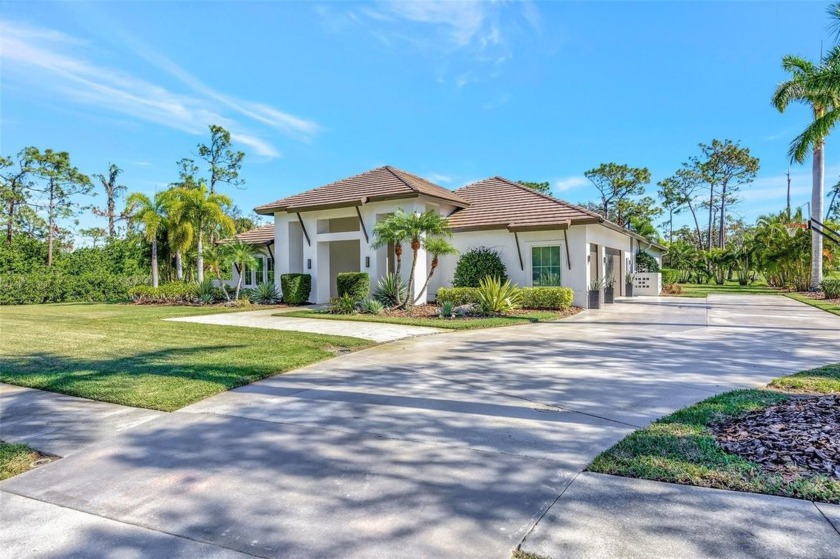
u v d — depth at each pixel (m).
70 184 38.31
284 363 7.51
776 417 4.40
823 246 26.30
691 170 54.22
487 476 3.48
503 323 12.52
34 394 5.97
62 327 12.54
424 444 4.16
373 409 5.21
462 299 16.16
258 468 3.74
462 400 5.51
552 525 2.77
